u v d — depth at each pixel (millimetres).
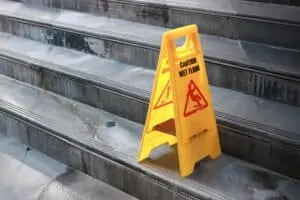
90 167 2141
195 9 2543
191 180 1814
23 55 2777
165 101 1878
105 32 2641
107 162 2039
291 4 2516
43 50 2873
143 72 2467
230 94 2189
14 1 3471
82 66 2578
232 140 1953
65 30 2812
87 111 2422
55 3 3227
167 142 2020
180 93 1782
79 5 3100
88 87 2420
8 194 2070
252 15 2355
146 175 1892
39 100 2566
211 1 2680
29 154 2379
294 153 1777
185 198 1790
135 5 2801
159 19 2729
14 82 2830
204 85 1883
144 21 2811
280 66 2086
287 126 1880
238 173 1857
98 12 3010
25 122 2383
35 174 2205
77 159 2188
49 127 2260
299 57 2201
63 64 2615
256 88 2143
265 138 1840
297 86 2012
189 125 1823
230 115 1985
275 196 1713
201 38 2512
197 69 1851
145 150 1932
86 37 2729
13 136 2527
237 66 2162
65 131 2215
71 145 2178
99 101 2410
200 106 1864
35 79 2717
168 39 1741
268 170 1872
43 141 2338
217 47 2359
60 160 2295
